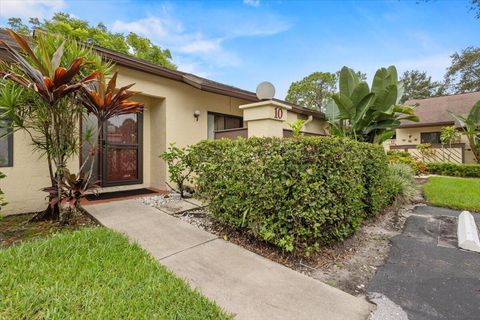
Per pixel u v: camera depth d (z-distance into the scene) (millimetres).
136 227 3572
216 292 2186
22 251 2473
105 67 3980
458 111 15125
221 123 7980
